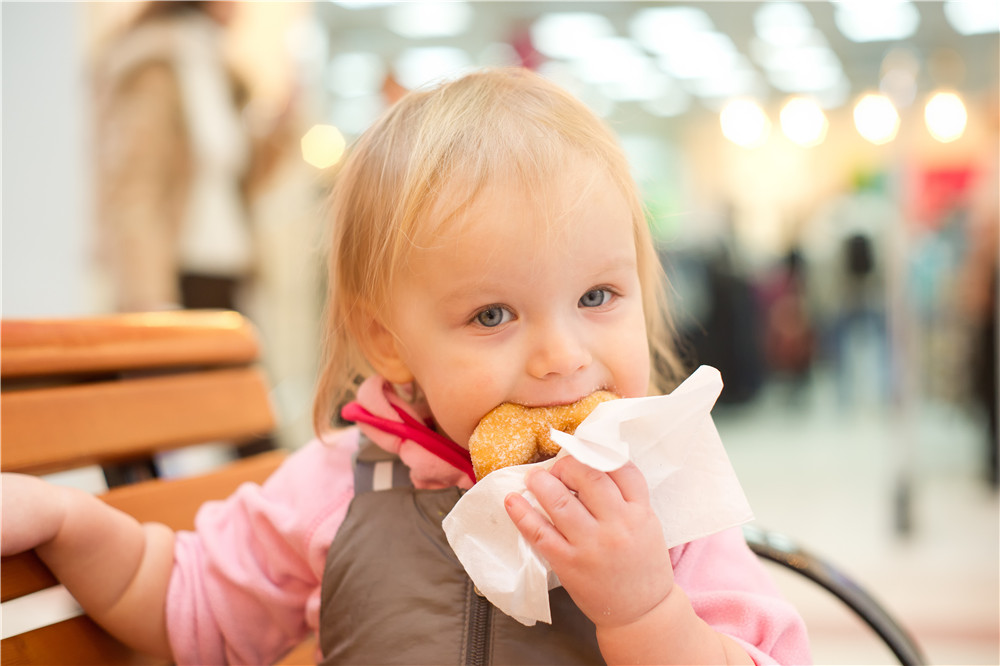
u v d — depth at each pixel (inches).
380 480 27.3
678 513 22.0
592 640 23.8
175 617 26.9
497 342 22.7
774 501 138.2
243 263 86.8
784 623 23.4
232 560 28.0
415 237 23.5
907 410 115.7
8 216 77.2
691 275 217.6
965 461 169.5
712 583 25.0
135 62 78.5
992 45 233.8
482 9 221.0
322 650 25.8
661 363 37.4
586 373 23.0
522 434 22.4
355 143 28.8
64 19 78.8
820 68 274.5
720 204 274.1
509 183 22.8
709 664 20.8
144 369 31.8
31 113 77.8
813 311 278.7
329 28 232.7
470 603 24.2
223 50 85.0
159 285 79.4
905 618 81.5
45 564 24.9
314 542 26.9
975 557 103.6
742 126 278.1
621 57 267.0
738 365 225.0
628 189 25.3
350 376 30.5
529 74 28.2
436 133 24.5
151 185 78.9
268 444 77.7
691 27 237.0
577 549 20.1
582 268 22.8
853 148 313.7
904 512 114.3
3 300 76.9
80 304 80.1
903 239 117.9
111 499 28.8
